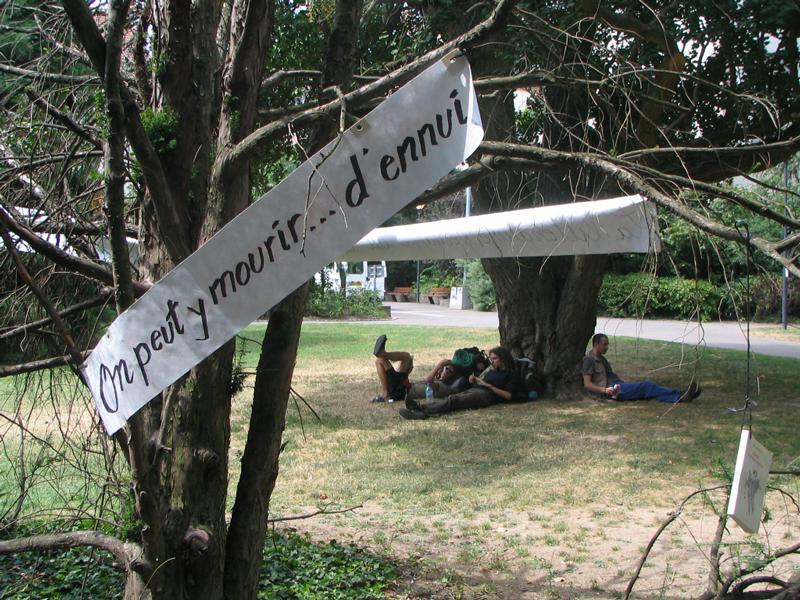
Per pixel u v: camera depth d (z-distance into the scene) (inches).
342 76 151.7
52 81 177.0
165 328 119.1
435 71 112.9
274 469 149.5
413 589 203.9
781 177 265.4
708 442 372.5
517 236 269.1
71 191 189.8
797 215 132.0
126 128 117.3
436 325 1164.5
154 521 122.6
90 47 115.5
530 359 502.0
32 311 178.9
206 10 139.6
